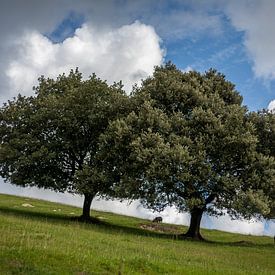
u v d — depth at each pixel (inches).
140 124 1870.1
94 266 799.7
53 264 765.9
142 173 1838.1
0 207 2060.8
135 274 802.2
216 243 1772.9
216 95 2006.6
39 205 2460.6
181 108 2005.4
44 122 2012.8
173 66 2219.5
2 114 2069.4
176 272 872.3
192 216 1937.7
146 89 2033.7
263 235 2378.2
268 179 1830.7
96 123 1998.0
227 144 1818.4
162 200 1835.6
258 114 2069.4
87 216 2016.5
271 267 1216.2
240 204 1743.4
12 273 689.0
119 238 1332.4
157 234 1834.4
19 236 983.0
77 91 2025.1
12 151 1968.5
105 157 1925.4
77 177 1913.1
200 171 1759.4
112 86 2138.3
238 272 995.9
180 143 1808.6
